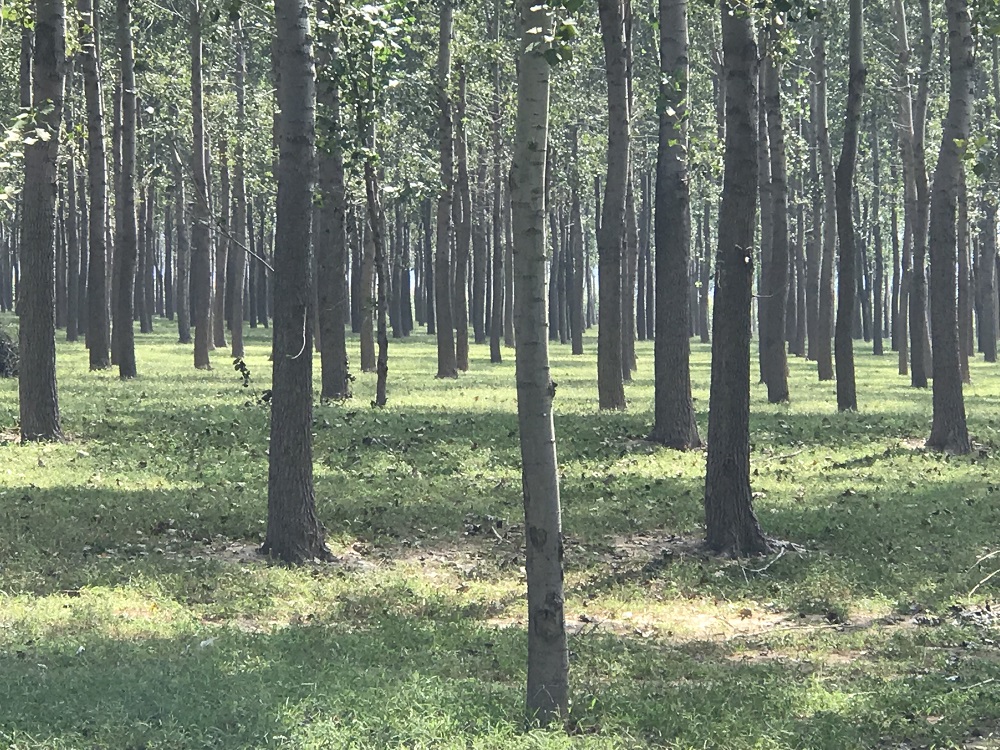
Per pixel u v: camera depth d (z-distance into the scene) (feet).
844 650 34.68
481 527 48.80
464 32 121.60
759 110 121.70
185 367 120.57
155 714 23.49
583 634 35.06
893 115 179.63
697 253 247.50
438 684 26.94
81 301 166.91
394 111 124.77
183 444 63.21
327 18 46.37
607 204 84.17
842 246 93.35
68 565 39.37
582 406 88.79
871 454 71.36
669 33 68.80
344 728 23.18
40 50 60.95
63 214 177.17
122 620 33.04
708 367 156.25
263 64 170.30
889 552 46.80
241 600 36.76
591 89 167.94
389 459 62.08
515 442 68.44
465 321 133.59
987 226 180.34
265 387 96.07
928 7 114.73
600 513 52.03
